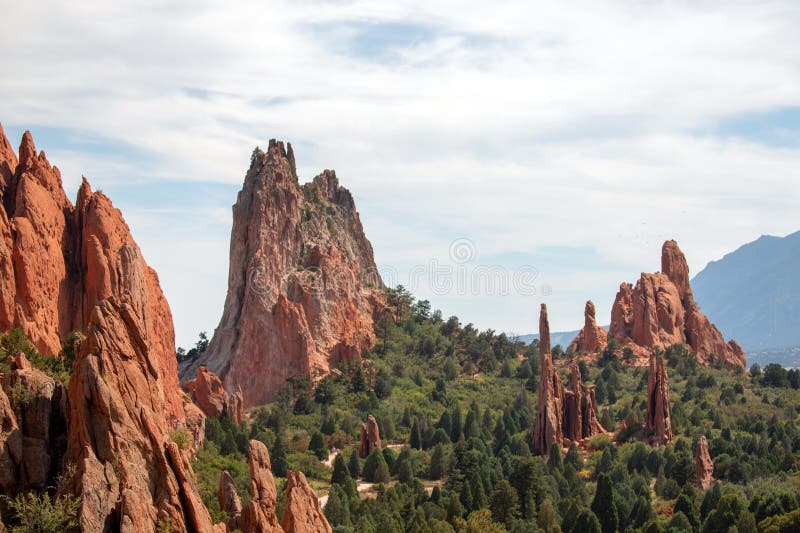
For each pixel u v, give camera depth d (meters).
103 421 74.81
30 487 75.00
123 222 148.25
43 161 141.38
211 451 177.00
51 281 129.50
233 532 82.69
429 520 164.38
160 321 159.50
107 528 71.19
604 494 181.00
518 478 191.12
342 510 164.38
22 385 78.56
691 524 177.62
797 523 159.62
